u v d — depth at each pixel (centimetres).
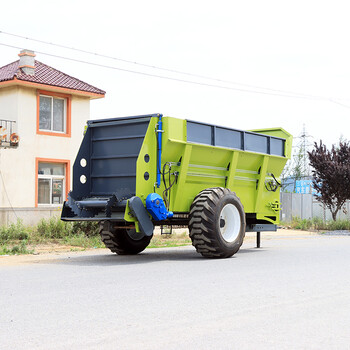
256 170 1411
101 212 1194
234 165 1315
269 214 1467
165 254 1338
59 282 846
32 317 599
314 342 500
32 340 506
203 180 1253
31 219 2245
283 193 3138
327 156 2931
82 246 1580
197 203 1173
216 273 946
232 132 1315
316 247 1530
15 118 2262
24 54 2350
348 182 2806
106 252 1406
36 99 2317
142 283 833
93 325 561
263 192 1443
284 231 2583
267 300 693
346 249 1451
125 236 1308
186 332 533
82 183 1263
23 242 1443
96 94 2469
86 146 1273
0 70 2498
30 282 847
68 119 2428
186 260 1171
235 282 842
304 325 562
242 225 1238
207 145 1226
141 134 1199
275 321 579
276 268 1016
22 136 2264
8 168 2220
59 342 499
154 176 1148
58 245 1606
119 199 1139
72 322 575
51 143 2361
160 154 1146
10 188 2222
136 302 681
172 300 693
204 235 1162
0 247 1495
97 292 754
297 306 656
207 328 548
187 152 1186
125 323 570
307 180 4206
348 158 2928
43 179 2352
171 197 1180
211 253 1180
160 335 521
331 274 932
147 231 1125
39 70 2470
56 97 2398
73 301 689
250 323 570
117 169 1238
